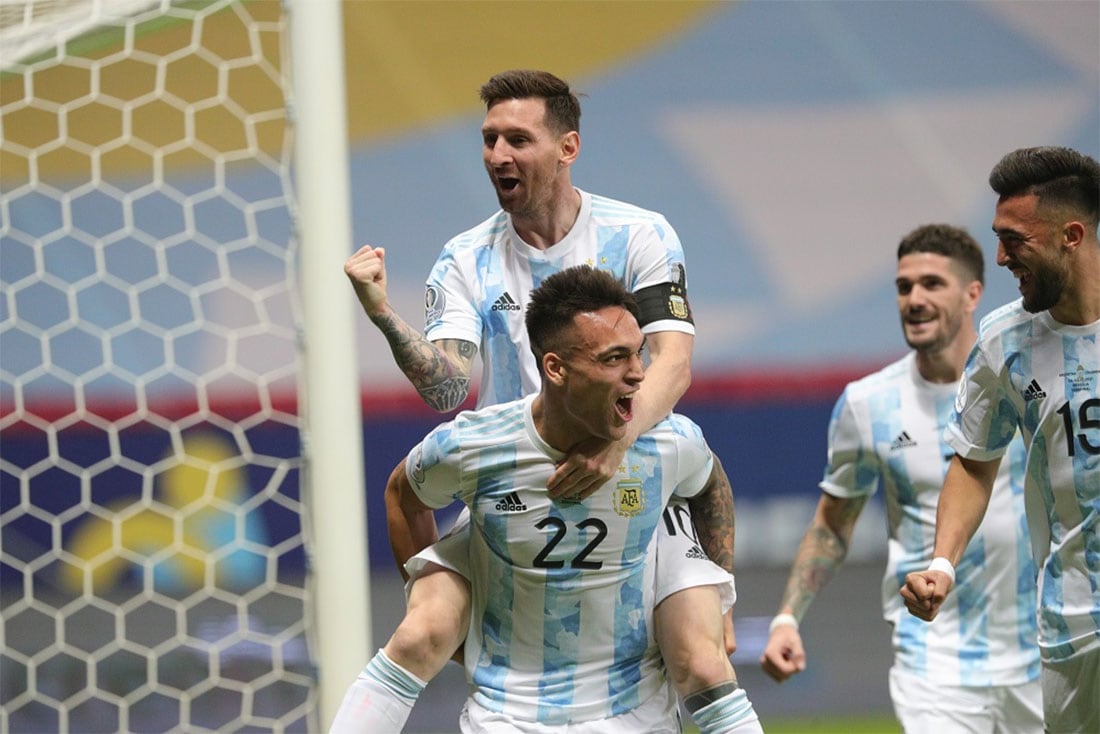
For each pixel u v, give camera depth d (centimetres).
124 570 2291
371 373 2316
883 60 2392
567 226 1116
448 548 1091
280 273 2264
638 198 2377
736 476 2370
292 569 2295
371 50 2345
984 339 1111
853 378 2366
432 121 2350
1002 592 1441
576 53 2366
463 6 2369
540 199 1081
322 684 1253
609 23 2373
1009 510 1445
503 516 1021
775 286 2372
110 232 2214
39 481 2273
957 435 1152
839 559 1595
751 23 2378
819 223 2378
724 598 1136
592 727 1048
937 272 1489
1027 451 1115
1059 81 2403
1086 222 1022
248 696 1825
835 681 2245
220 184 1739
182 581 2283
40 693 2238
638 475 1020
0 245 2206
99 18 1365
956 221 2394
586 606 1044
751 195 2377
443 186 2347
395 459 2316
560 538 1016
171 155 2198
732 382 2372
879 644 2338
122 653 2261
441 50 2355
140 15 1391
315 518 1264
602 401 947
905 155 2389
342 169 1286
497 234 1141
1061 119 2402
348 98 2342
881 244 2380
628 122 2372
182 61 2145
